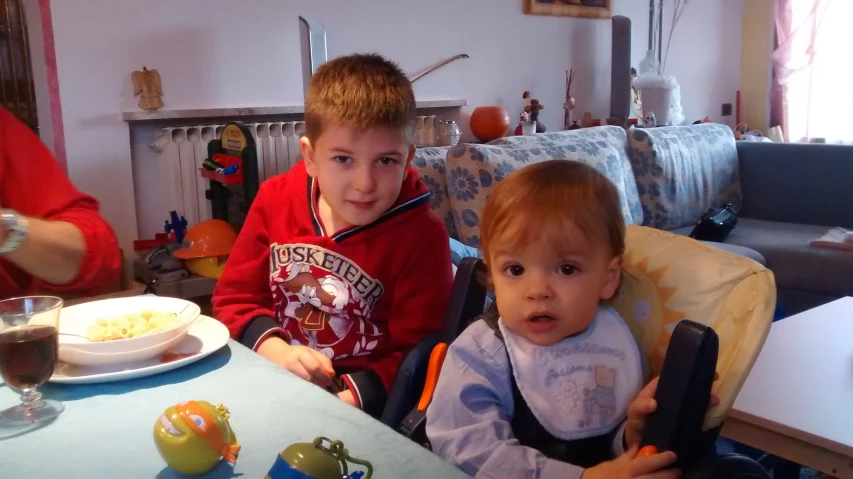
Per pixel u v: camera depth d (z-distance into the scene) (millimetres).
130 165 2344
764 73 4875
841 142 4539
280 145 2598
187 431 585
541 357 895
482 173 2207
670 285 958
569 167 901
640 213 2887
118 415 711
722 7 4746
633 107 3998
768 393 1154
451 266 1233
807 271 2590
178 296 2043
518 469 770
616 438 863
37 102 2176
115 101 2287
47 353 719
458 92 3305
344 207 1105
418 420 924
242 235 1310
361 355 1190
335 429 677
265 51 2621
